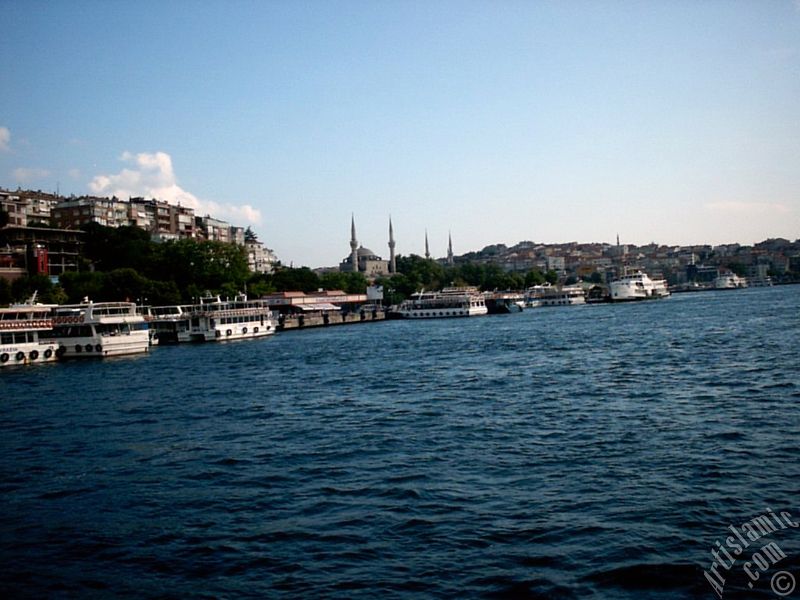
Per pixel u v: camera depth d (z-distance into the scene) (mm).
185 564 21297
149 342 114625
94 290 133875
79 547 22938
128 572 20891
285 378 66125
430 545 21922
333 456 33625
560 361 71312
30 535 24203
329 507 25922
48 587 20094
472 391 53125
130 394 57969
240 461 33281
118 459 34562
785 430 34594
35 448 37625
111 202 193375
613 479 27781
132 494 28516
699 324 114125
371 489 27922
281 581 19828
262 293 184625
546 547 21422
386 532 23156
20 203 168375
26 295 124438
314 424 41875
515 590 18797
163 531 24109
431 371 67750
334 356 88875
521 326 138625
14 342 92062
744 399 43469
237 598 18938
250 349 106750
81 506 27203
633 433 35625
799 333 86250
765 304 173375
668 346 80500
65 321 99125
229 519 25062
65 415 48281
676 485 26672
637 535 22016
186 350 109438
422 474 29766
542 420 40344
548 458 31500
